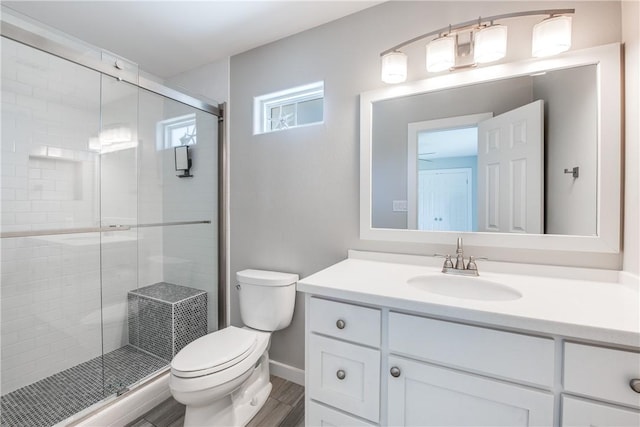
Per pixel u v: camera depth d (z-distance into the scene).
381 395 1.00
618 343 0.70
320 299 1.11
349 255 1.61
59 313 1.79
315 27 1.73
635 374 0.70
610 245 1.09
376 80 1.55
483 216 1.32
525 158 1.23
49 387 1.66
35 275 1.70
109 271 2.02
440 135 1.40
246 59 2.00
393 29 1.50
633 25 1.01
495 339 0.83
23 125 1.63
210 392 1.24
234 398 1.48
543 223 1.20
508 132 1.26
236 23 1.69
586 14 1.14
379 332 0.99
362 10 1.58
